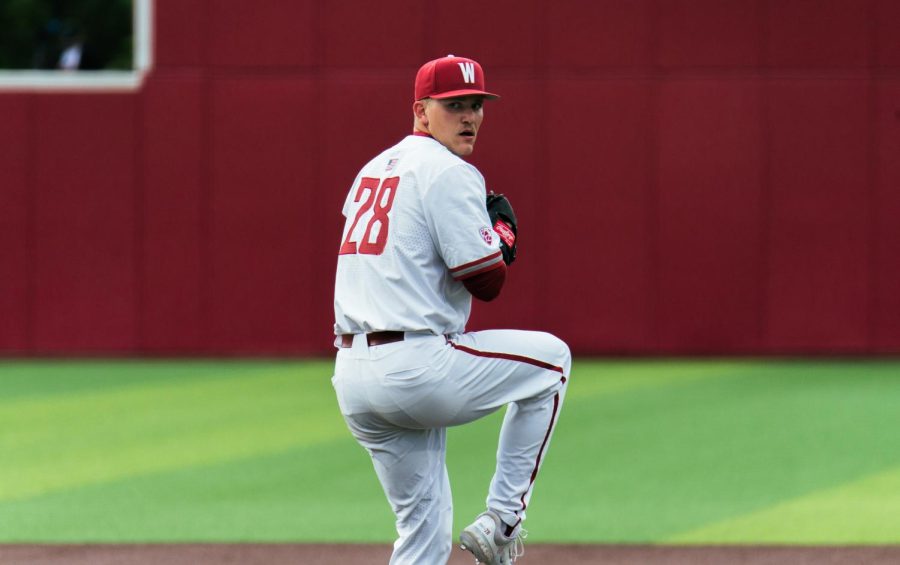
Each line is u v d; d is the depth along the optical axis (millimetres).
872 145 45906
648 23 45938
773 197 46125
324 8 46188
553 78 46062
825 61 45906
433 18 46094
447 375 14188
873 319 46188
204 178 46531
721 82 45969
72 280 46812
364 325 14375
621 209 46250
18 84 46281
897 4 45594
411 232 14234
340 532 22266
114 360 46875
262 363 46031
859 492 25484
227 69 46250
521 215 46375
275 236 46625
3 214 46625
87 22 88375
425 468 15047
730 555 20281
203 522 23125
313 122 46344
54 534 22203
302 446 30625
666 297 46438
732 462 28625
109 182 46594
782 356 46469
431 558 15266
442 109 14727
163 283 46781
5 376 43156
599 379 41812
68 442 31438
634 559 20062
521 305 46531
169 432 32688
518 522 15000
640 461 28766
